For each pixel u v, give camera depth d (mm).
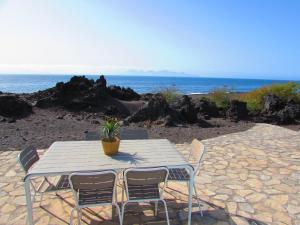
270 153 6598
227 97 13445
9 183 4605
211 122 11211
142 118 10570
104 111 12445
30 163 3480
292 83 14531
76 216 3598
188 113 11055
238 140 7945
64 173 2889
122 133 4637
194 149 3938
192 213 3711
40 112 11664
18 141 7309
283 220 3588
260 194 4328
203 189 4465
